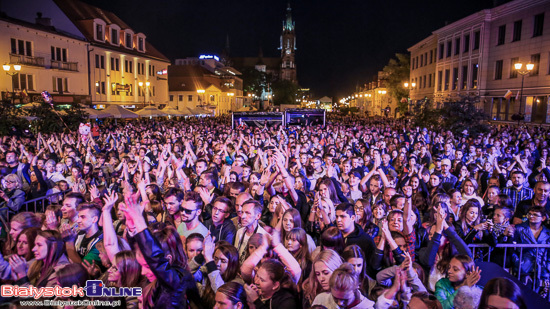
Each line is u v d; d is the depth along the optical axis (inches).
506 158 442.0
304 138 647.1
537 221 199.3
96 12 1610.5
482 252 201.2
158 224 168.1
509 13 1167.6
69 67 1278.3
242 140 616.4
